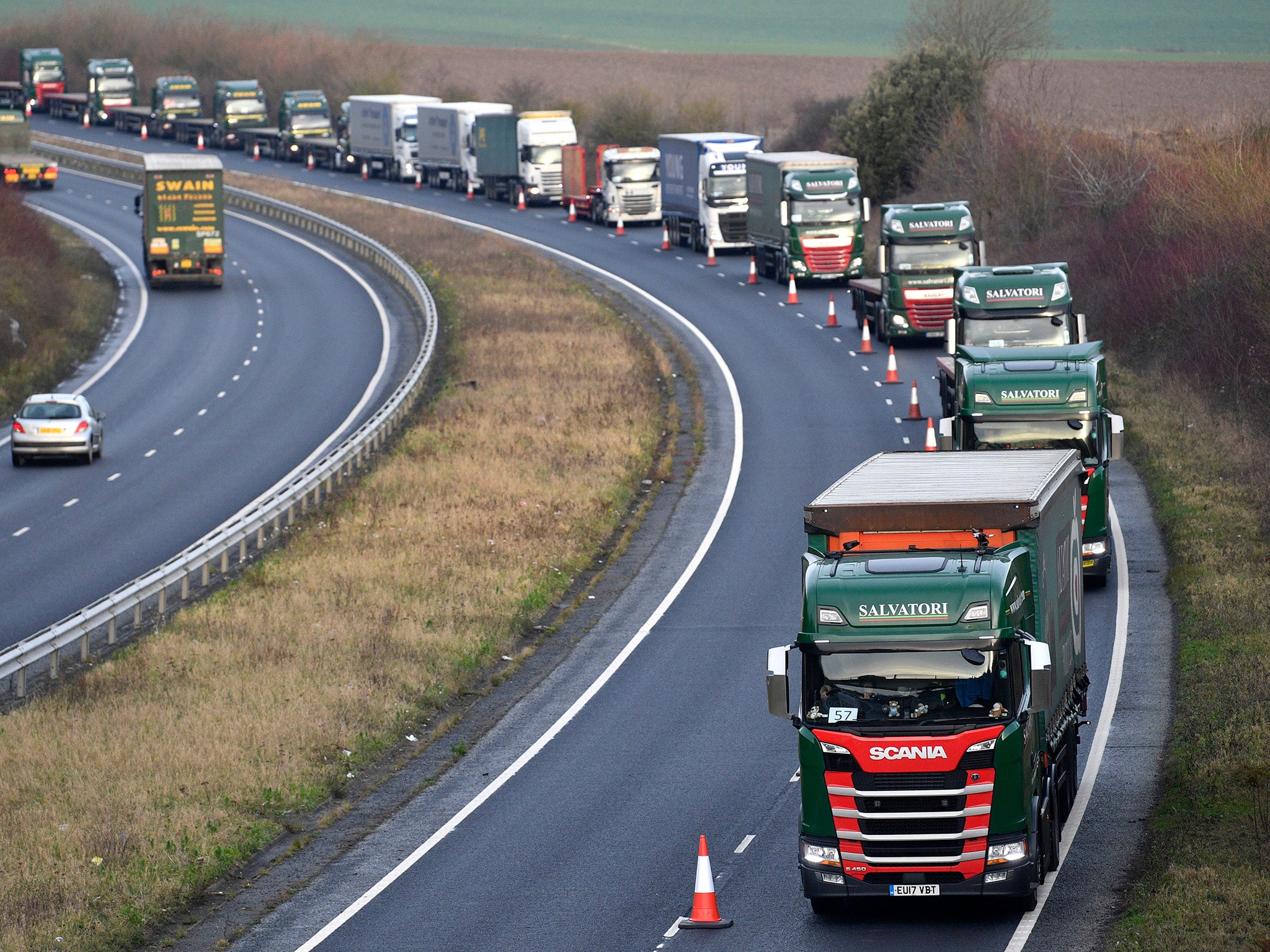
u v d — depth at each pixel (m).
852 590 62.06
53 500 154.88
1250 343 167.75
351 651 103.56
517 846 73.62
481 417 178.62
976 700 61.00
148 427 191.12
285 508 137.12
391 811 79.75
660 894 66.75
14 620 114.81
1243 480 138.62
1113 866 66.88
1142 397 174.75
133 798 79.12
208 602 115.56
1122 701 89.25
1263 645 94.44
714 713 91.94
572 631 111.44
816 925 62.75
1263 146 198.62
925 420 174.88
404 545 130.00
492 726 92.75
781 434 171.62
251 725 89.06
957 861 60.31
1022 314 145.25
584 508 141.88
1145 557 120.62
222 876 71.81
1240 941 56.28
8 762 84.12
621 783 81.56
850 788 60.91
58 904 67.00
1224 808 71.12
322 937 64.19
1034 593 66.12
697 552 130.00
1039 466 76.69
